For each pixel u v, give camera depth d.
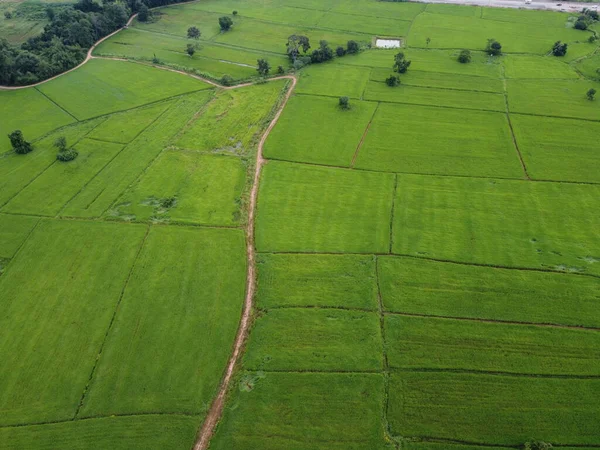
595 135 73.50
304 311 47.69
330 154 70.75
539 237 55.44
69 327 46.94
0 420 39.84
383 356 43.62
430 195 62.22
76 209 61.47
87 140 75.75
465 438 37.81
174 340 45.56
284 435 38.34
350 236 56.16
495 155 69.75
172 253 54.50
